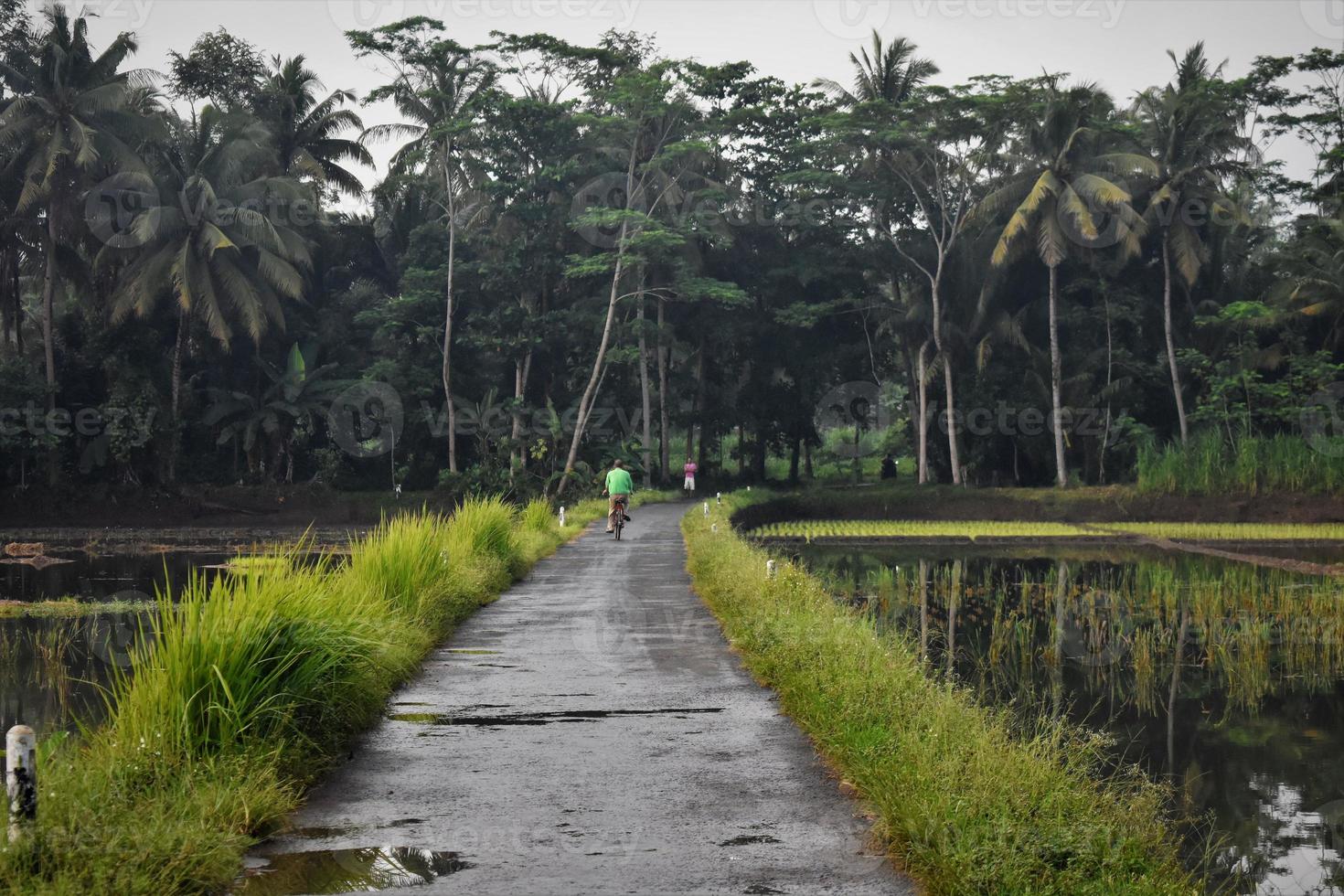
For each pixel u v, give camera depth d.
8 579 24.78
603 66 45.12
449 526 17.92
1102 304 48.94
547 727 8.30
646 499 42.00
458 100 44.03
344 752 7.57
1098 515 44.31
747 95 48.41
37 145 40.81
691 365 54.38
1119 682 14.07
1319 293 45.19
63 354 45.50
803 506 46.78
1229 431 45.59
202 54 49.75
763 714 8.73
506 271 47.38
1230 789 9.69
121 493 42.62
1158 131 46.41
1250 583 24.16
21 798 4.94
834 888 5.20
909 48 49.94
